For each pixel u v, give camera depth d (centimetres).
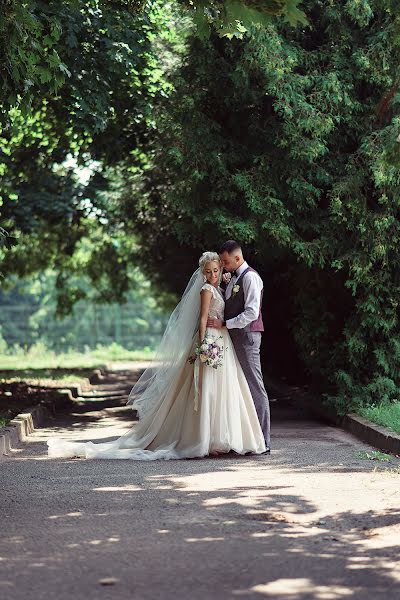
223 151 1731
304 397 2070
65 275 4209
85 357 4934
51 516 826
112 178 2548
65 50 1631
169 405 1259
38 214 2689
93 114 1727
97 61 1720
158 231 2550
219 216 1661
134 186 2422
